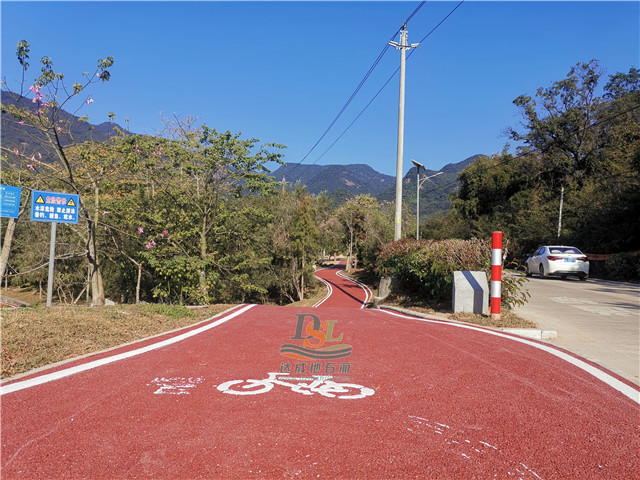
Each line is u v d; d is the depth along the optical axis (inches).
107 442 125.9
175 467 111.8
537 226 1460.4
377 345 255.1
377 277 1393.9
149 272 965.2
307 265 1343.5
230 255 1025.5
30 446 123.3
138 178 832.9
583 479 109.6
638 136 1390.3
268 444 125.2
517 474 111.1
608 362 247.0
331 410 152.8
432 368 208.4
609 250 1120.2
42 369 201.3
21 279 1237.1
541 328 322.3
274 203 1380.4
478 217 2014.0
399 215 746.2
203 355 229.1
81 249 928.9
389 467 113.0
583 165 1674.5
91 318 299.7
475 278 384.5
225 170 918.4
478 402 163.5
